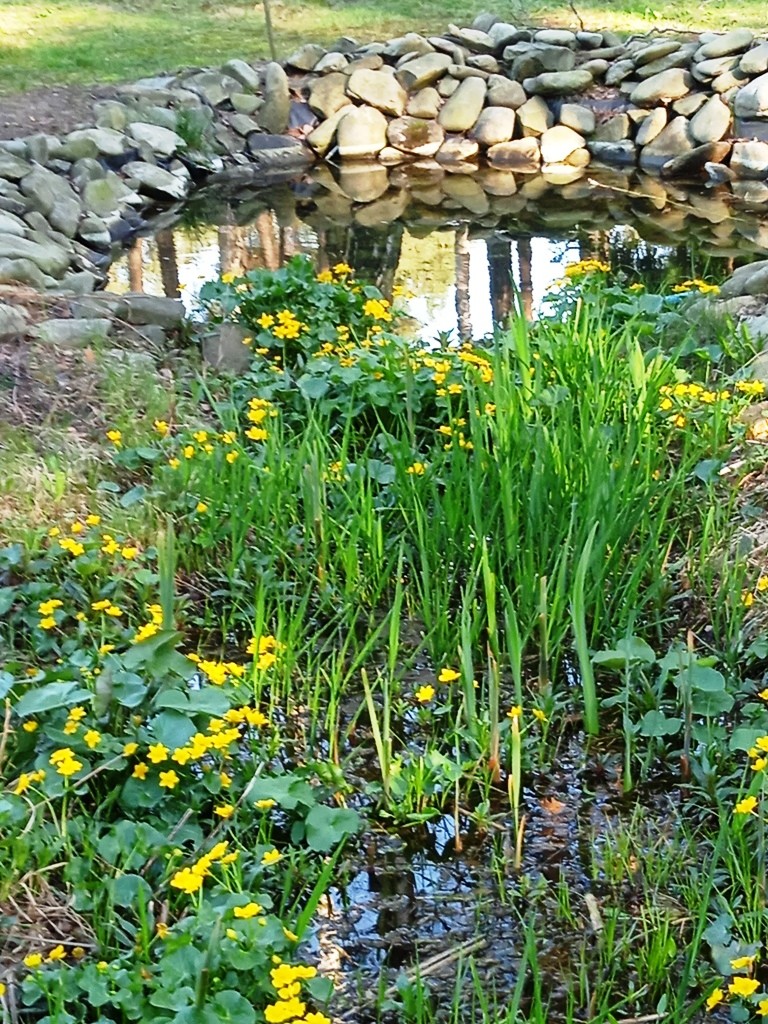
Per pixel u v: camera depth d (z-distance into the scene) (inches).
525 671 139.4
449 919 107.0
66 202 329.4
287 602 151.3
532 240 327.9
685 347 197.5
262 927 93.6
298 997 96.6
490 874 112.1
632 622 132.3
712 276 282.5
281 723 130.5
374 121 426.9
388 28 518.6
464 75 440.1
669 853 110.0
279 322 216.4
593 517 137.9
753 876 106.1
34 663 133.0
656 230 334.6
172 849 103.7
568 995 97.1
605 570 139.9
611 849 112.1
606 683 136.6
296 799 109.6
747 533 154.3
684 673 122.3
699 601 146.9
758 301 228.1
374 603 148.3
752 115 394.6
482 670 140.0
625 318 216.4
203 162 401.4
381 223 351.9
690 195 377.7
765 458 168.2
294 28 522.0
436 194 386.6
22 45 489.7
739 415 180.2
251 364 205.9
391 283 289.6
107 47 487.8
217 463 164.4
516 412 156.7
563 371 177.0
